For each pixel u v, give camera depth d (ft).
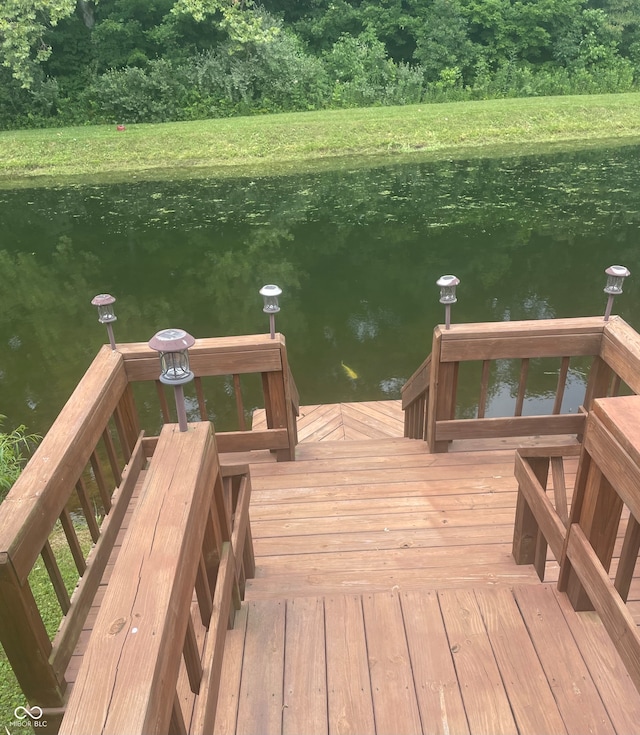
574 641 6.05
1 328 22.29
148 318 22.65
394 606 6.61
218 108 61.77
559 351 9.50
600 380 9.73
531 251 28.02
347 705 5.55
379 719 5.41
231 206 37.65
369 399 16.46
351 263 27.48
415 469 9.89
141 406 16.57
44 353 20.22
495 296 23.16
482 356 9.53
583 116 56.90
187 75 61.11
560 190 38.34
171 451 5.29
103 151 50.80
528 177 41.70
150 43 66.69
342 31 74.28
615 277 9.04
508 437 10.43
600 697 5.49
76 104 61.00
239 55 63.93
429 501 9.10
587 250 27.89
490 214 33.91
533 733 5.22
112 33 64.64
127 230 33.94
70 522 6.30
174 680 3.85
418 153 50.08
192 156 50.11
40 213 37.88
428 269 26.35
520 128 54.75
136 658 3.45
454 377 9.78
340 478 9.81
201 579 5.30
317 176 44.04
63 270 28.27
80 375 18.70
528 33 71.77
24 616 5.03
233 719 5.47
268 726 5.40
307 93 63.93
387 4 75.00
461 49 69.36
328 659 6.02
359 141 51.98
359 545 8.19
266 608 6.66
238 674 5.90
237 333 21.02
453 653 6.00
